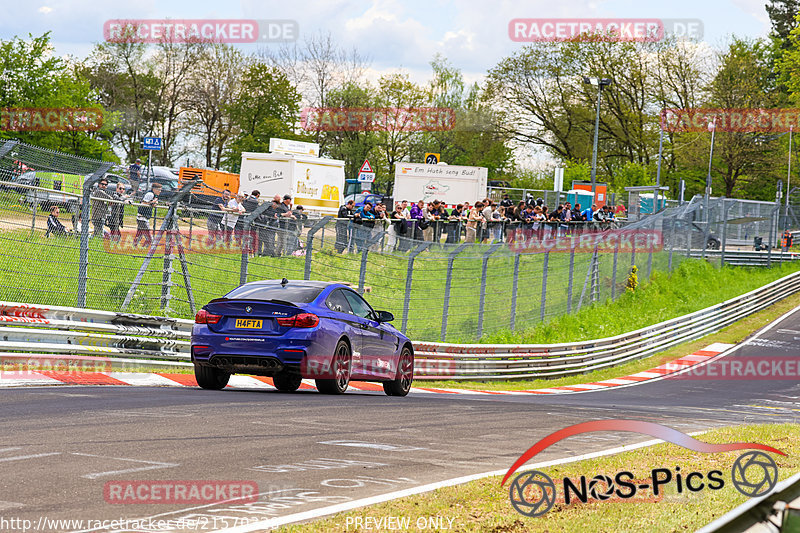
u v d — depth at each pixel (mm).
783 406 48062
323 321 27422
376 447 18672
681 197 114125
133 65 155000
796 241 122375
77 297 30641
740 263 109562
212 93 155125
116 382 27938
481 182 95625
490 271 61781
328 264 43375
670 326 76000
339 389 28844
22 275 29297
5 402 20938
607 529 12430
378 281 47812
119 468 14484
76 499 12336
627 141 162125
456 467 17000
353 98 158750
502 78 159250
